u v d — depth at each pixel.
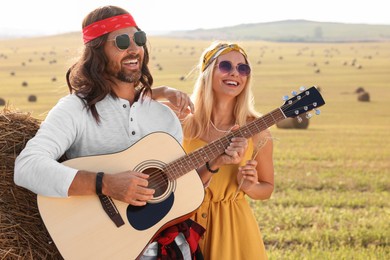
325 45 194.38
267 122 4.07
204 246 4.32
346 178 15.58
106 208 3.60
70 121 3.62
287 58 127.31
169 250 3.78
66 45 179.50
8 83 72.06
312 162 19.06
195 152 3.92
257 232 4.40
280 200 11.77
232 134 4.04
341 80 77.50
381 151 22.92
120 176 3.53
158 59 121.19
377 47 181.00
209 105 4.49
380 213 11.00
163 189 3.77
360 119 40.41
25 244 3.69
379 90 64.62
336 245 8.63
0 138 3.78
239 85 4.46
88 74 3.68
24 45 180.38
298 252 8.04
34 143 3.52
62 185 3.44
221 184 4.32
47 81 74.75
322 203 11.87
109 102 3.76
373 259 7.71
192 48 166.62
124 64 3.71
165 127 3.95
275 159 19.64
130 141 3.79
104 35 3.67
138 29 3.80
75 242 3.54
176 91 4.23
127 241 3.60
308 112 4.07
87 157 3.66
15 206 3.73
